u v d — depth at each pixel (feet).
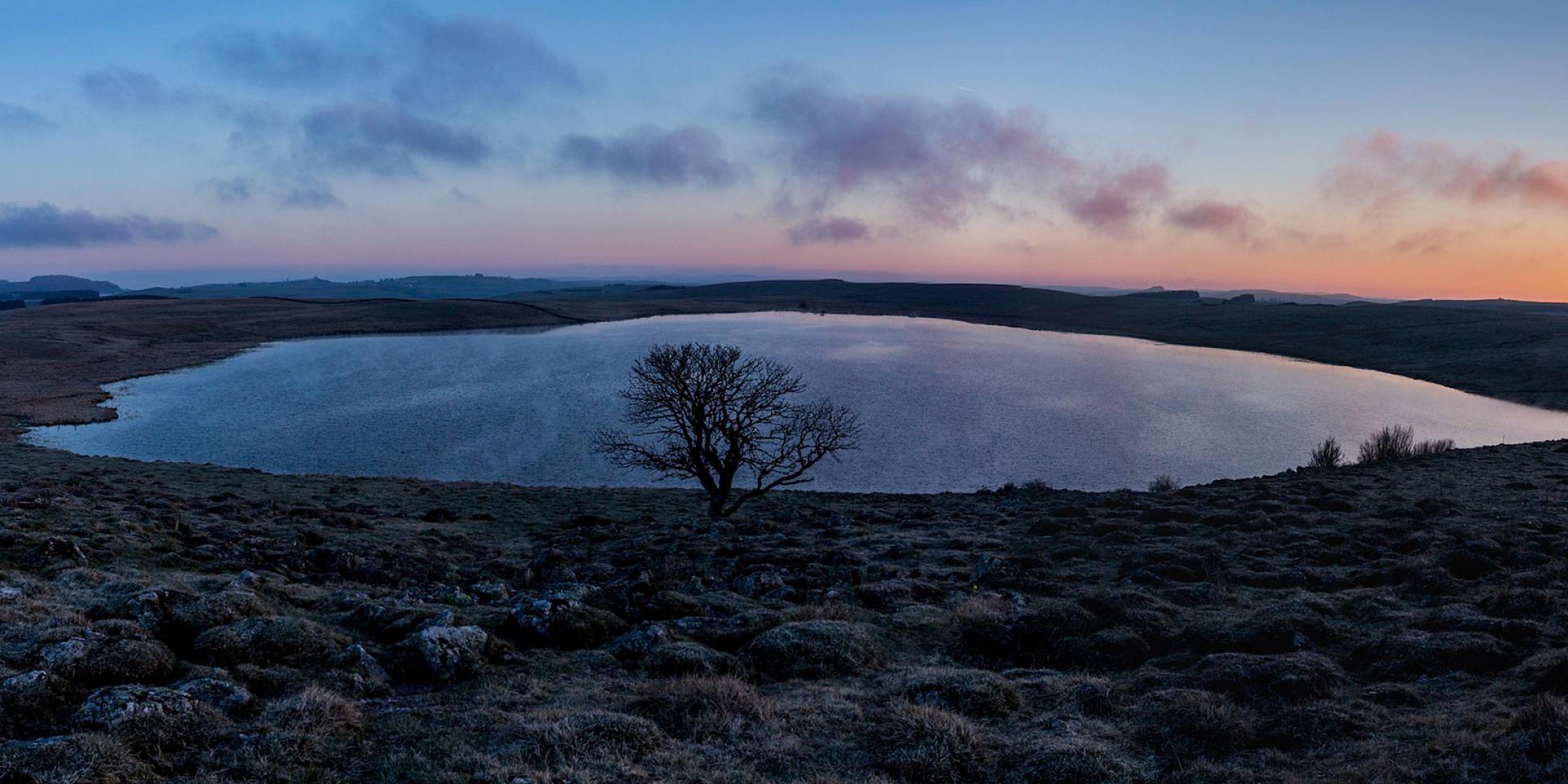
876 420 282.15
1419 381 420.36
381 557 72.59
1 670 33.76
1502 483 107.86
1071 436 261.24
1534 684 36.88
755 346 547.90
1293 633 46.19
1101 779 31.35
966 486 197.36
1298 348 573.74
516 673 41.98
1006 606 55.31
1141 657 46.32
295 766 30.27
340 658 40.37
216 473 156.15
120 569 56.34
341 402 312.09
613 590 56.18
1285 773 30.96
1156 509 91.71
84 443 228.02
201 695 34.17
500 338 602.85
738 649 47.80
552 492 151.02
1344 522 83.71
